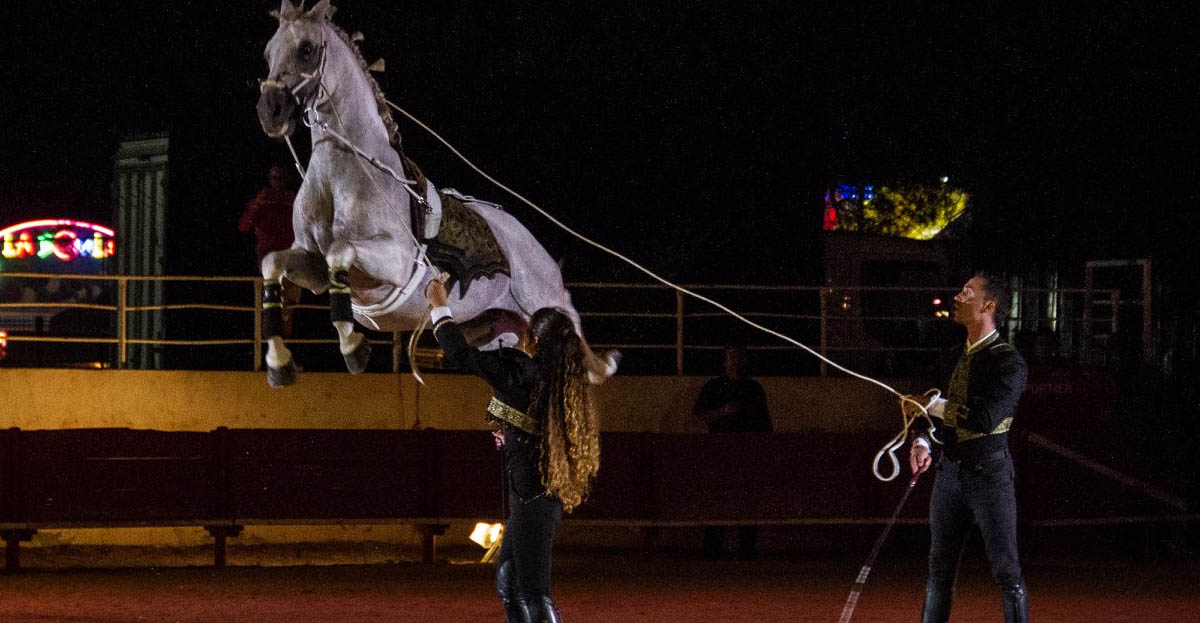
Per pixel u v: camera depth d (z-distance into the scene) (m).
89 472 13.24
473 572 12.49
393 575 12.23
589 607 10.25
